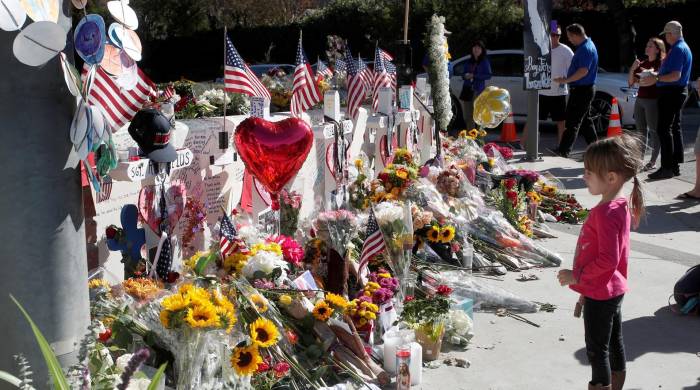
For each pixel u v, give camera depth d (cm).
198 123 502
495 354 475
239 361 343
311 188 628
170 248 426
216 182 518
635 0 2577
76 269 258
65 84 247
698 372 451
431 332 461
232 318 338
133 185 446
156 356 349
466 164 809
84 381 258
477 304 558
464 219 673
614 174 368
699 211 877
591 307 371
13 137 239
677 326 523
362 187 651
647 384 434
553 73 1280
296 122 450
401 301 518
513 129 1405
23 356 249
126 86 312
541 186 884
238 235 470
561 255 709
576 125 1195
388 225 519
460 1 2408
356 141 750
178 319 327
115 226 420
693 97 1900
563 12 2459
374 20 2573
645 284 615
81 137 245
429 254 619
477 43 1416
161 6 2859
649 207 895
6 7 217
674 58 998
